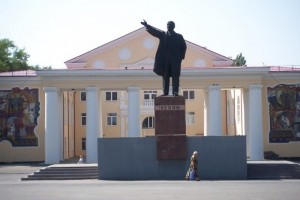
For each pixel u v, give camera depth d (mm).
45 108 43969
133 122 43938
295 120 46125
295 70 46844
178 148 26172
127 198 16656
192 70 43781
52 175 27875
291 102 46156
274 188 20219
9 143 46156
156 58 26406
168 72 26344
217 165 26766
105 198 16734
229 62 56031
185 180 25562
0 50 78750
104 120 60500
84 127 60281
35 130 46188
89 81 43844
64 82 43750
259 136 43844
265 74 44531
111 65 56156
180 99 26141
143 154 26594
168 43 26297
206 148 26734
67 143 54438
